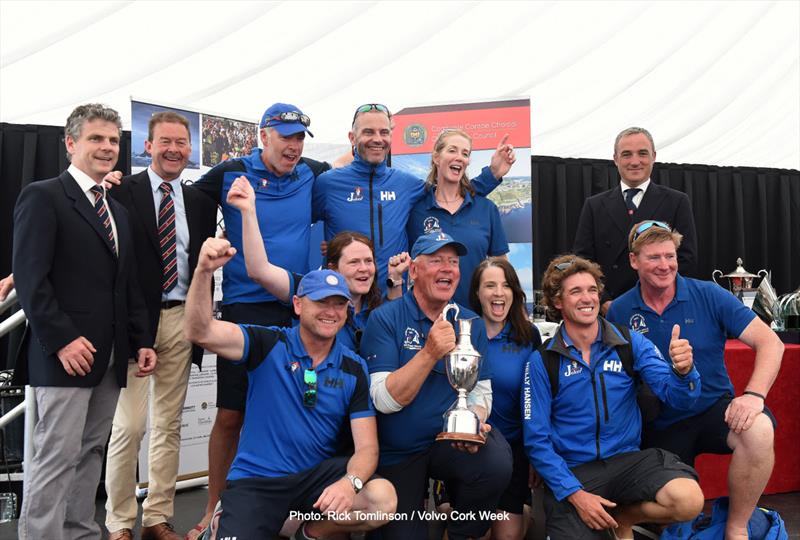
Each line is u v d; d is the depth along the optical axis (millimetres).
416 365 2492
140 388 3197
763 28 5926
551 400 2822
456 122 4707
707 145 7480
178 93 5109
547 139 6949
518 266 4645
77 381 2615
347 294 2514
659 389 2738
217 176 3291
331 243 2996
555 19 5301
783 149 7895
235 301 3170
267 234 3172
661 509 2645
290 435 2527
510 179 4652
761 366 2961
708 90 6457
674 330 2609
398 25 5035
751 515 3008
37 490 2609
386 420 2701
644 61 5867
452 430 2480
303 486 2512
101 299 2713
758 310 4574
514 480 2998
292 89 5359
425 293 2768
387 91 5625
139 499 4055
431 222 3430
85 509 2830
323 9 4730
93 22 4379
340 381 2574
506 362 2943
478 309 3033
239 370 3111
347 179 3396
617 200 3885
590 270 2838
